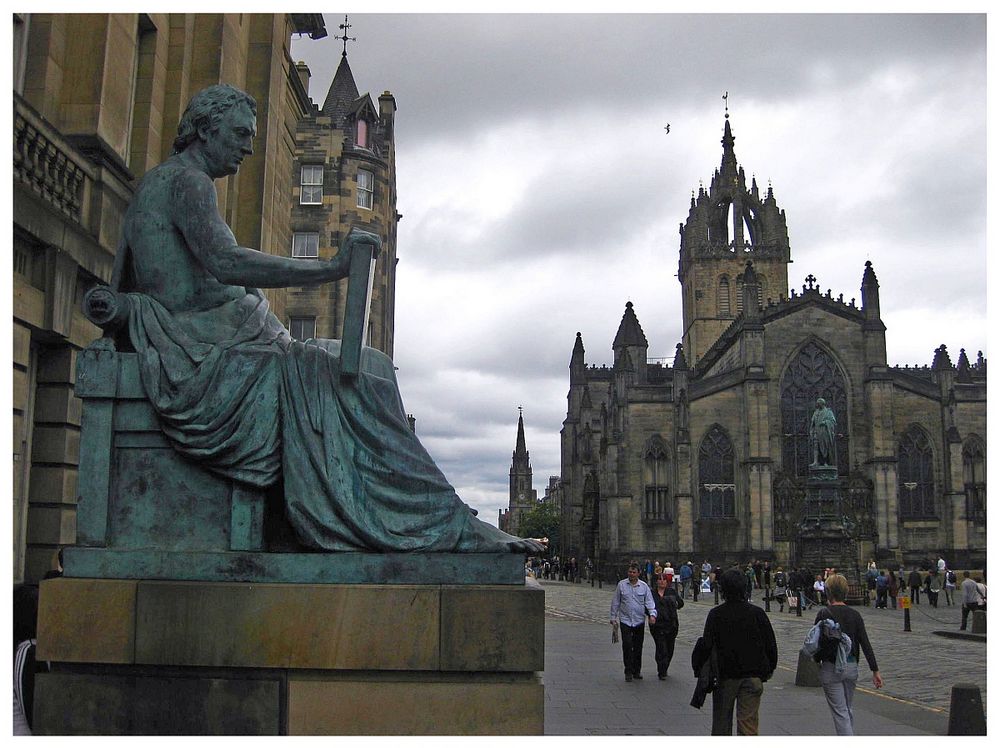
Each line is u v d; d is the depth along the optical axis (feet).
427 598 17.81
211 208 19.99
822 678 31.07
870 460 254.06
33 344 40.60
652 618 54.19
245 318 20.39
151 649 17.85
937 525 254.06
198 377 18.97
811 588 161.99
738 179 363.56
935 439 258.16
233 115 20.94
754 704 27.27
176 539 19.01
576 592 206.80
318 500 18.84
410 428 20.04
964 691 31.58
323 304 149.48
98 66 44.80
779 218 356.38
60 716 17.78
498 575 18.43
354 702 17.53
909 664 70.23
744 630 27.37
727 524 251.19
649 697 46.37
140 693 17.78
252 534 18.89
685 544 249.75
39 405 40.78
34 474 40.47
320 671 17.81
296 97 80.89
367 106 168.25
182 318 19.99
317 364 19.39
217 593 17.89
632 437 259.19
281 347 20.08
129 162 51.13
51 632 18.01
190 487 19.13
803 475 255.70
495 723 17.44
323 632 17.75
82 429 19.19
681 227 384.47
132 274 20.98
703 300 353.51
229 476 18.93
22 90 43.16
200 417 18.85
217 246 19.57
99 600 18.04
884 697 50.44
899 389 261.03
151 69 52.16
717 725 27.37
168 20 54.70
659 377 347.15
